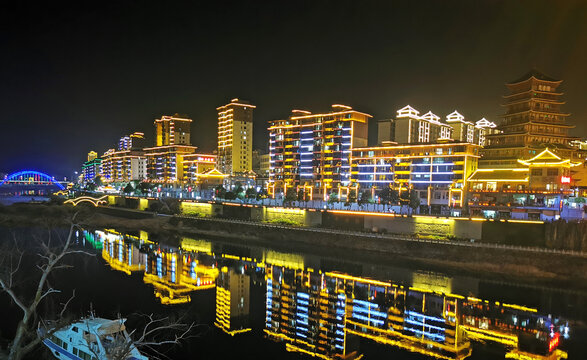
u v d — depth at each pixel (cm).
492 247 7988
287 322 5503
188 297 6300
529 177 10169
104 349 3073
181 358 4169
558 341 4834
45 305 5353
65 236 12075
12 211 15538
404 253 8938
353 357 4372
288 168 16288
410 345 4759
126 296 6069
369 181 14000
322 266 8575
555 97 12219
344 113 14912
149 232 13112
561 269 7212
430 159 12662
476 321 5531
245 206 13062
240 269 8356
